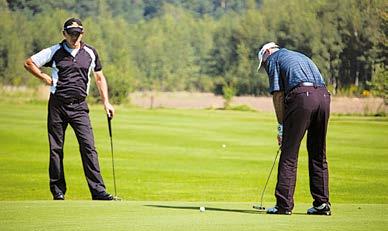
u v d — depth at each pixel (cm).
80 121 2081
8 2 12725
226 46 13862
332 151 5688
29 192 3412
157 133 6931
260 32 13225
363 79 11125
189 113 10319
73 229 1255
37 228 1268
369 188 3653
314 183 1554
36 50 12556
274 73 1551
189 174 4181
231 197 3234
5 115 8744
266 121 8819
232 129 7581
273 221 1378
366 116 10088
